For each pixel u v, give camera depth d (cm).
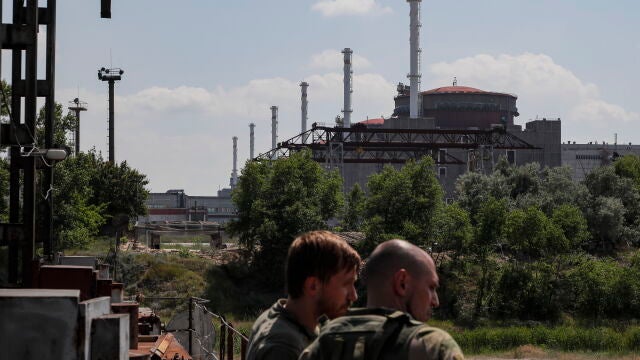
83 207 5238
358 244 7275
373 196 7494
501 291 6756
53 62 1276
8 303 418
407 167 7562
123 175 7638
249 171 7556
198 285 6488
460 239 7019
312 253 381
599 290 6625
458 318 6519
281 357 367
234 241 10375
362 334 308
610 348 5222
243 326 5356
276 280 6912
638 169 11175
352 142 9931
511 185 9662
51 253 1376
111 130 8606
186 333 1653
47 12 1273
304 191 7425
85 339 422
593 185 9669
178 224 8012
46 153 1178
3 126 1177
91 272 924
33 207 1174
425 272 341
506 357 4944
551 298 6631
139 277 6425
